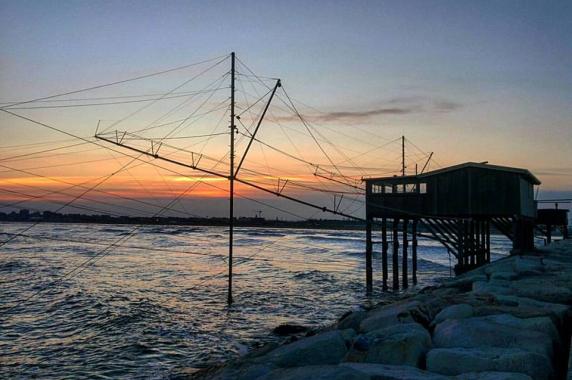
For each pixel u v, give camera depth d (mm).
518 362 7164
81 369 16062
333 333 9656
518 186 29984
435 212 32344
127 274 43406
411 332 8719
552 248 39250
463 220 31547
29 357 17453
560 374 7625
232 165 28922
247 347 18891
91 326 22453
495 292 14523
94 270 45750
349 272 48656
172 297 31266
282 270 49375
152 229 159625
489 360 7285
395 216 34000
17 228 150375
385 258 35094
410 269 53094
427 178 32875
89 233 120500
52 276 40594
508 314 10016
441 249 89625
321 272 47219
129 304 28172
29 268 45938
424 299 14422
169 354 17875
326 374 6875
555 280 17531
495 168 30547
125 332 21375
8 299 29484
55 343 19422
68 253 64375
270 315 25719
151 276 42438
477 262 35438
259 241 108375
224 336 20781
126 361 16984
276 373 7523
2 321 23359
